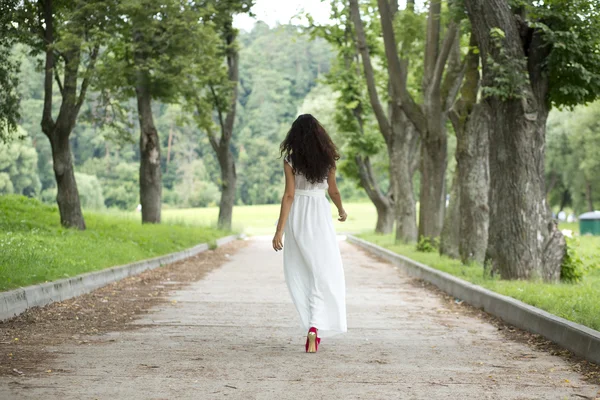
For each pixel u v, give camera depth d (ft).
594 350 22.38
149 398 17.26
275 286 48.08
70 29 68.18
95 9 69.46
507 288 37.11
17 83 69.56
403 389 18.58
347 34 114.42
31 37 68.23
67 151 72.28
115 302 37.35
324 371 20.74
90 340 25.52
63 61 74.33
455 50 77.10
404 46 93.97
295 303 23.99
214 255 84.23
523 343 26.40
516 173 44.45
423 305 38.83
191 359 22.25
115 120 80.84
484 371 21.07
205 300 39.34
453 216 68.03
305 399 17.39
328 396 17.72
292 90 474.90
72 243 55.88
